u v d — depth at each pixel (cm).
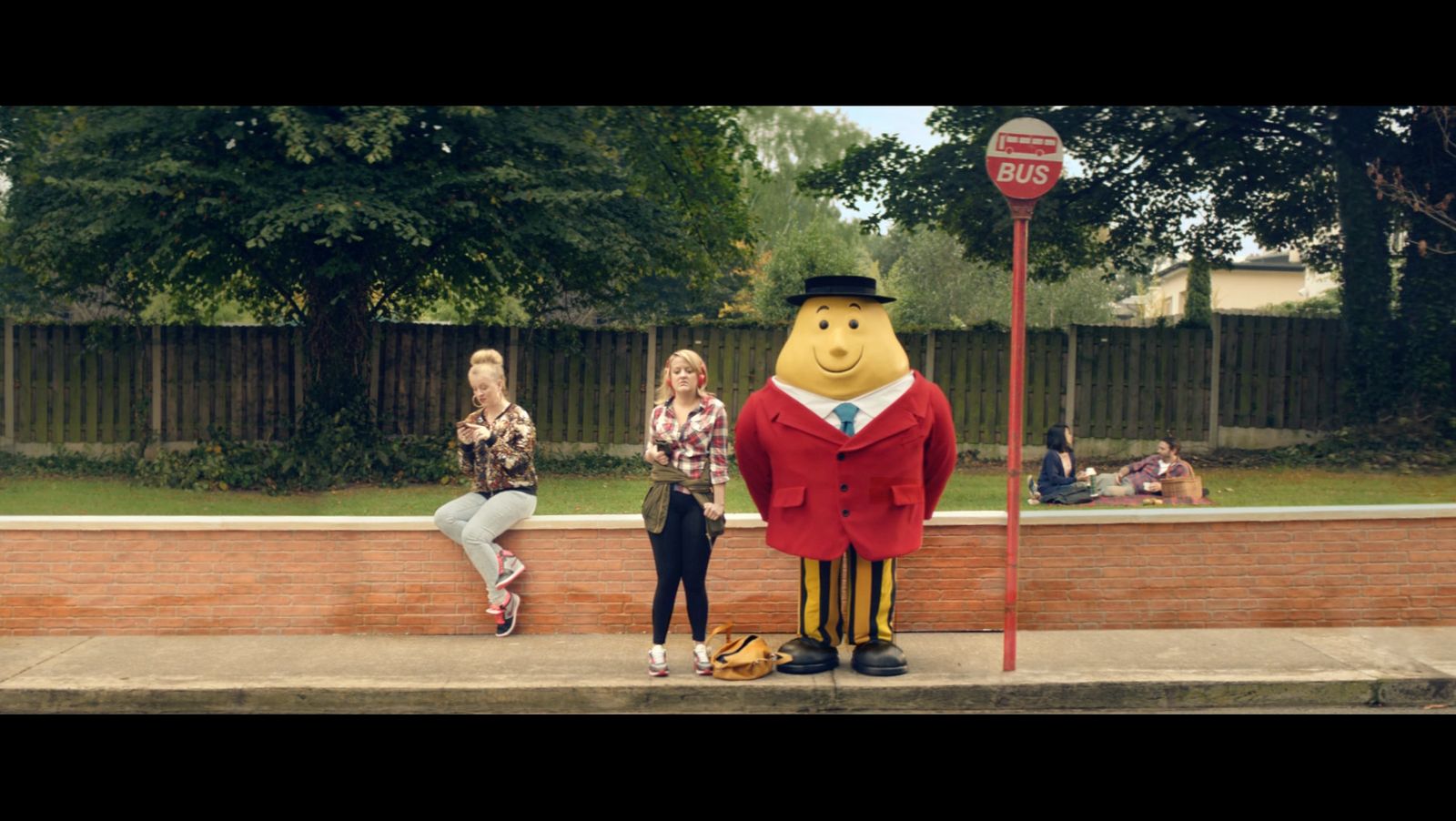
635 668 587
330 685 555
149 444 1372
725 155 1486
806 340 580
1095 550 670
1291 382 1426
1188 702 563
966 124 1441
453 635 656
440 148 1195
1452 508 676
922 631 666
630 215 1325
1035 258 1559
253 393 1390
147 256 1194
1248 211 1537
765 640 653
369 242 1239
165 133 1130
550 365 1421
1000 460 1416
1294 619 675
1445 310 1366
